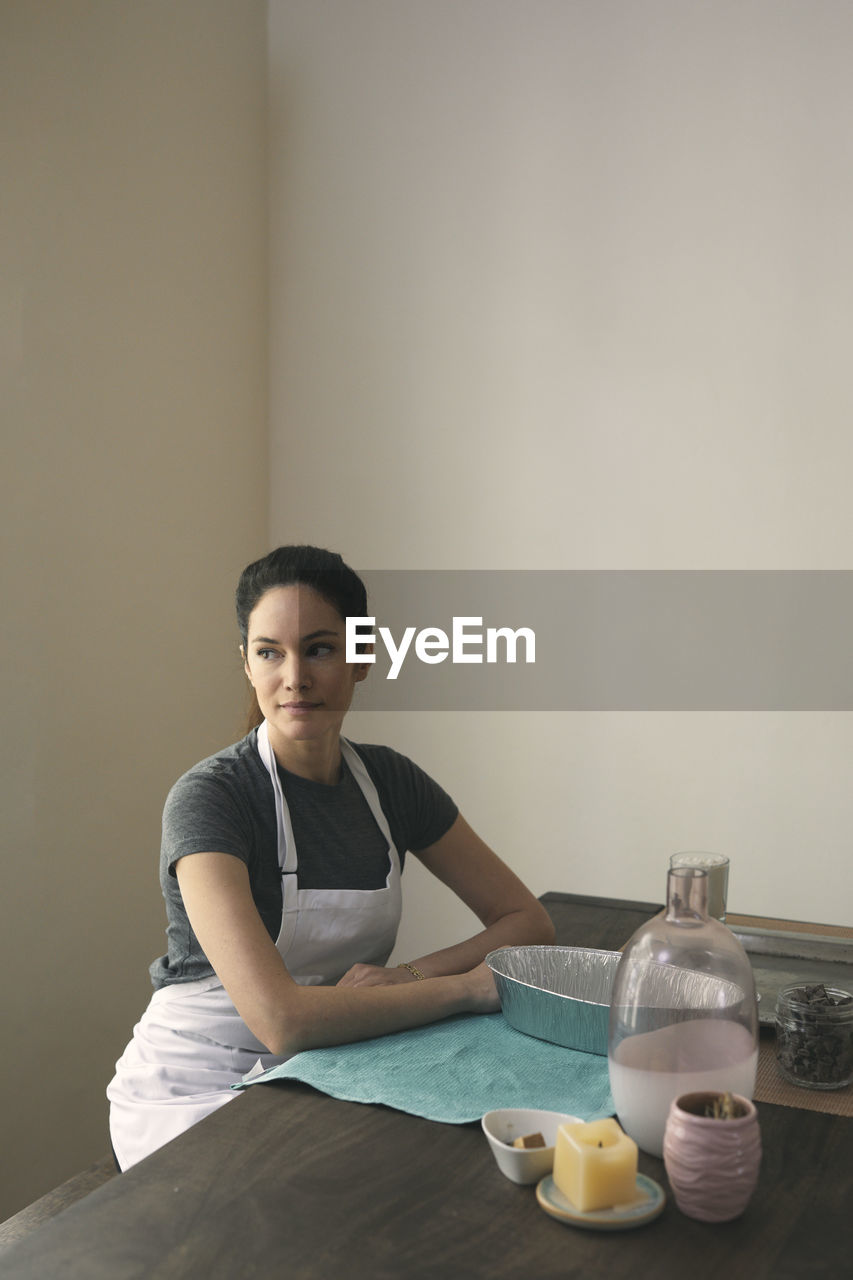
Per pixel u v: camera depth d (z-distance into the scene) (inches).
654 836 106.3
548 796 110.0
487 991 50.6
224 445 113.7
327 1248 30.5
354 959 56.2
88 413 95.0
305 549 55.4
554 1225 31.8
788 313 100.8
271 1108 39.6
